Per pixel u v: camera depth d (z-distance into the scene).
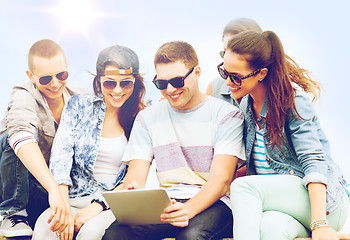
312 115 2.17
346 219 2.13
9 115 2.60
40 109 2.78
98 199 2.32
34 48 2.85
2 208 2.61
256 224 1.94
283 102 2.16
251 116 2.31
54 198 2.22
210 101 2.41
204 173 2.33
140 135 2.43
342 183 2.18
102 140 2.59
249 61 2.15
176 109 2.41
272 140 2.19
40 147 2.77
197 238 1.98
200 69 2.39
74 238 2.28
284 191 2.04
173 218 2.01
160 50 2.34
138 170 2.36
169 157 2.35
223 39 2.96
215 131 2.34
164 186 2.34
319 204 1.95
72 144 2.53
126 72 2.63
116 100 2.62
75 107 2.62
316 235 1.89
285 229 1.94
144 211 2.04
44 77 2.82
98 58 2.69
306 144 2.10
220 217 2.09
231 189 2.06
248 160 2.31
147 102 2.74
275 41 2.20
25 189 2.59
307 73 2.31
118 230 2.08
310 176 1.99
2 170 2.60
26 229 2.51
